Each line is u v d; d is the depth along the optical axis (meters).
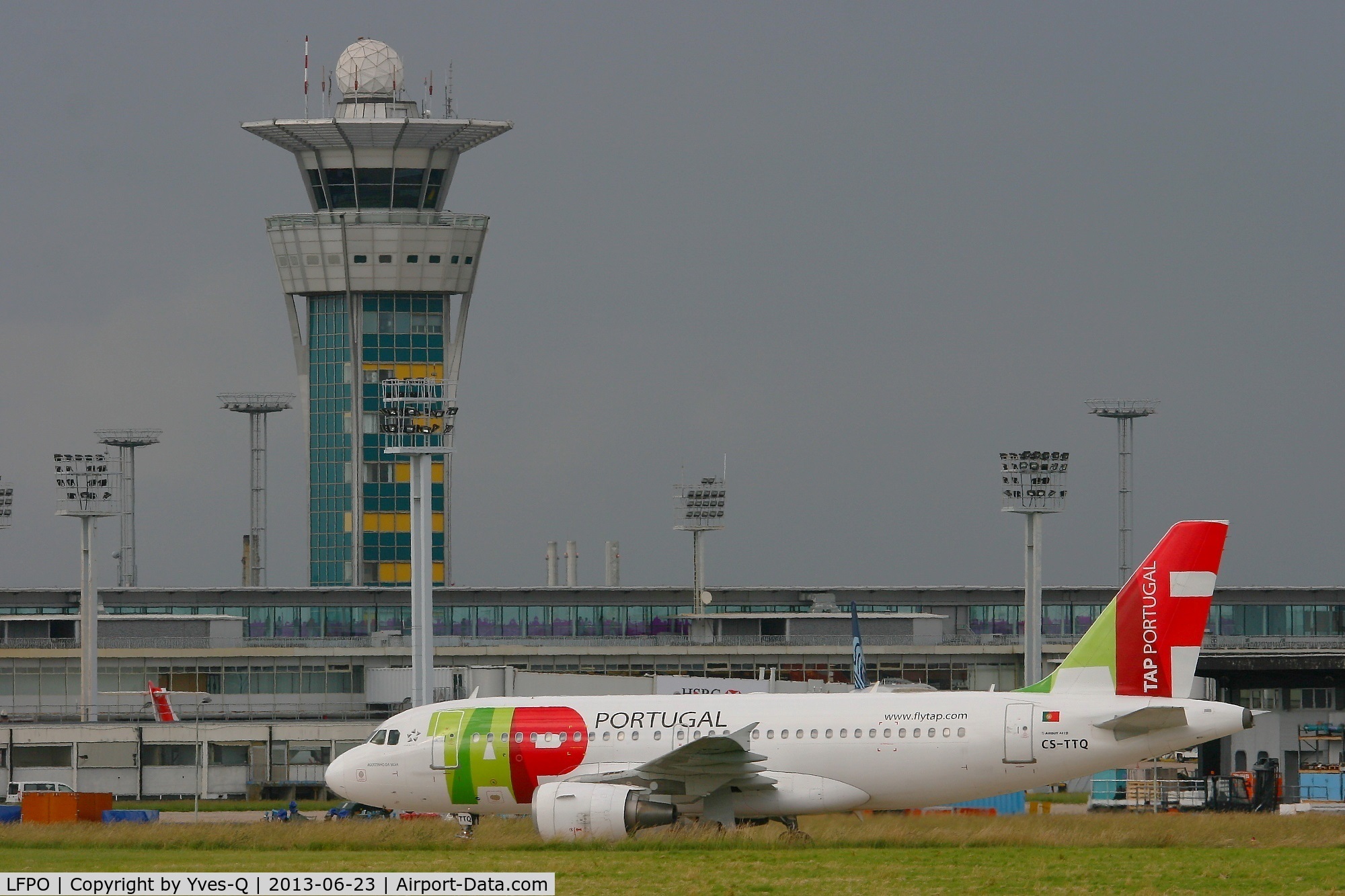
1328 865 176.12
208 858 194.12
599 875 171.50
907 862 180.50
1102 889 158.88
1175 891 157.62
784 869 174.62
